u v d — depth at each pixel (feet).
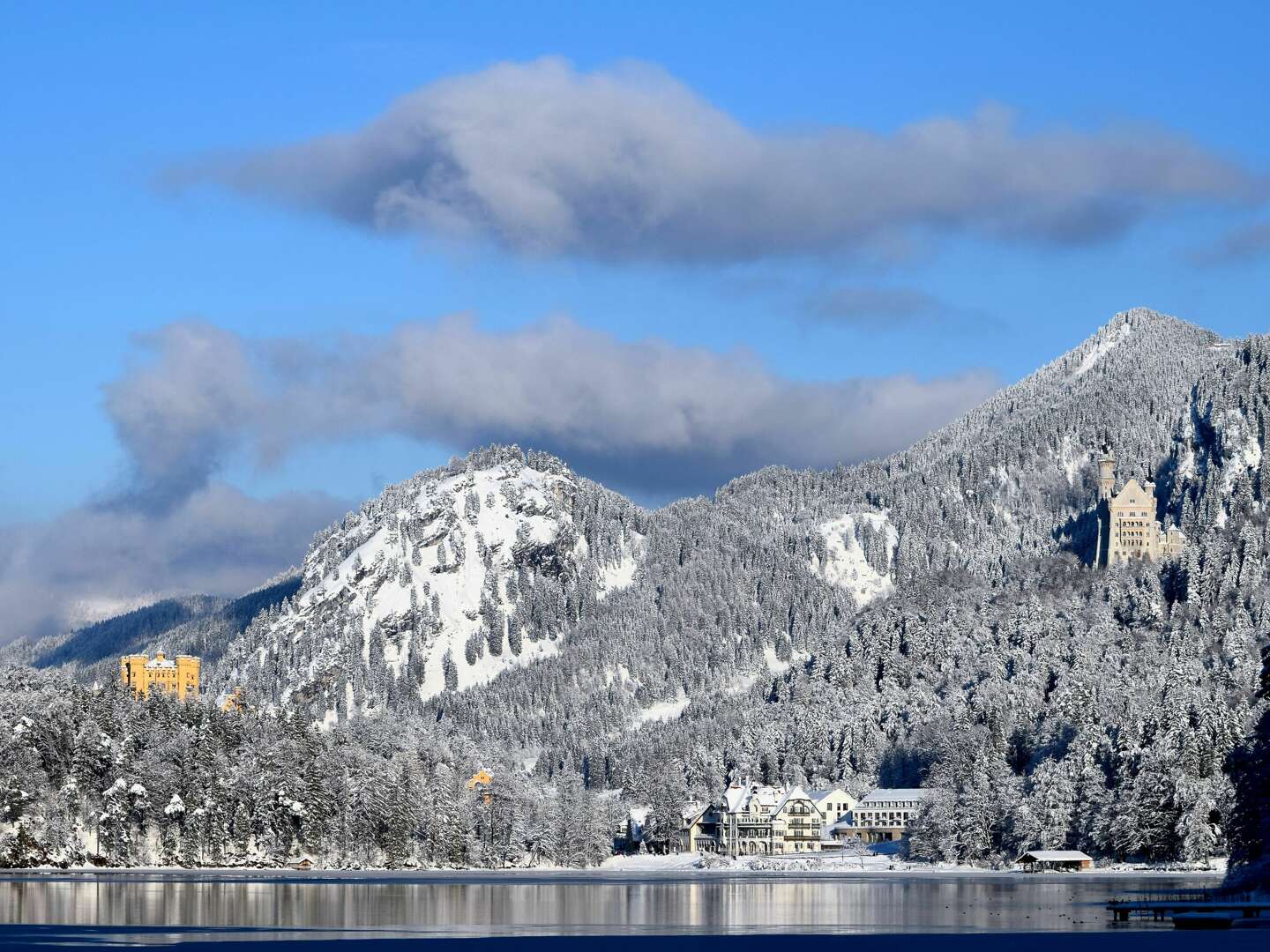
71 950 565.12
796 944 595.06
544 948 585.63
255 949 569.23
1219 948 560.61
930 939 609.01
